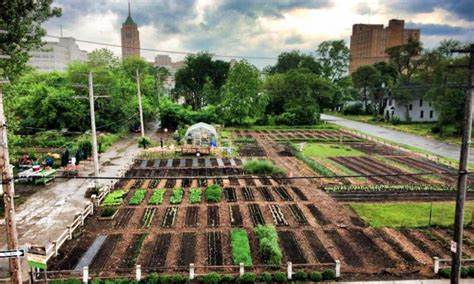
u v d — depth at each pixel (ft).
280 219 63.21
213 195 73.82
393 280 44.62
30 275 42.65
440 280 44.62
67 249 51.98
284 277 44.19
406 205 71.26
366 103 290.35
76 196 76.02
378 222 62.44
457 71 155.12
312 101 213.66
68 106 139.13
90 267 46.75
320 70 318.45
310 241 54.90
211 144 127.54
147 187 82.23
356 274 45.85
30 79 152.25
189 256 49.88
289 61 356.79
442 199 75.20
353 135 169.78
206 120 195.83
